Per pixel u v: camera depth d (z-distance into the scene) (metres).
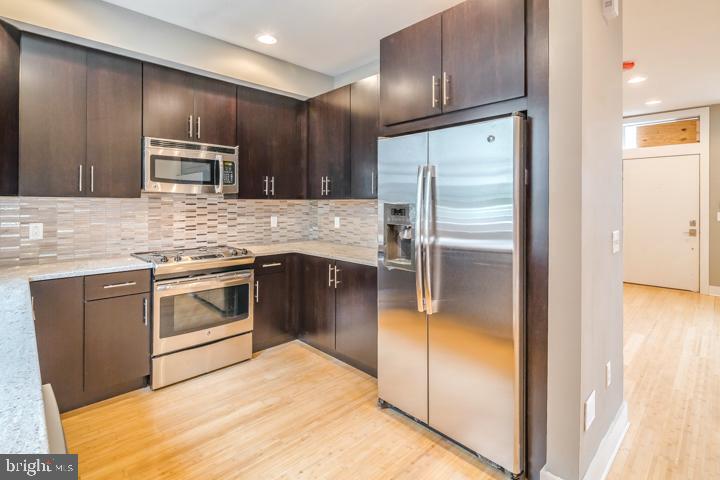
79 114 2.52
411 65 2.29
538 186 1.75
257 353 3.34
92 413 2.39
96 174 2.60
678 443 2.11
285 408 2.48
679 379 2.86
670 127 5.63
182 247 3.31
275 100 3.54
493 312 1.87
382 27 2.85
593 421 1.81
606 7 1.81
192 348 2.87
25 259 2.60
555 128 1.68
